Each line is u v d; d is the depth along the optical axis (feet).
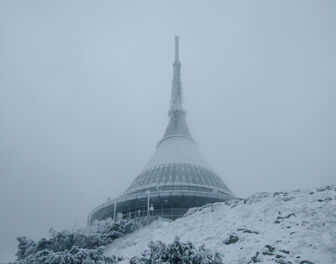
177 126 322.75
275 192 88.94
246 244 63.21
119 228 115.34
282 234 62.85
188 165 263.08
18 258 116.16
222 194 237.66
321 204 70.54
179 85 378.94
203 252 49.37
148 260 52.80
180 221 99.50
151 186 235.20
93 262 69.62
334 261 50.11
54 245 108.06
